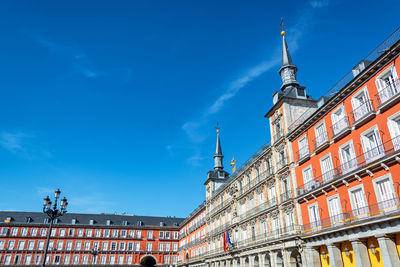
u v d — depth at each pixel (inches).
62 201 1089.4
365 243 832.3
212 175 2527.1
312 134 1145.4
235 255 1744.6
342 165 954.1
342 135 964.0
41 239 3314.5
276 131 1427.2
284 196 1283.2
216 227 2219.5
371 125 855.7
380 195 801.6
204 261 2357.3
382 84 839.7
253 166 1653.5
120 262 3405.5
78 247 3361.2
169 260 3555.6
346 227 853.8
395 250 733.3
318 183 1061.8
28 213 3543.3
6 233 3248.0
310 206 1104.2
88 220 3612.2
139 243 3548.2
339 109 1007.0
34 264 3174.2
